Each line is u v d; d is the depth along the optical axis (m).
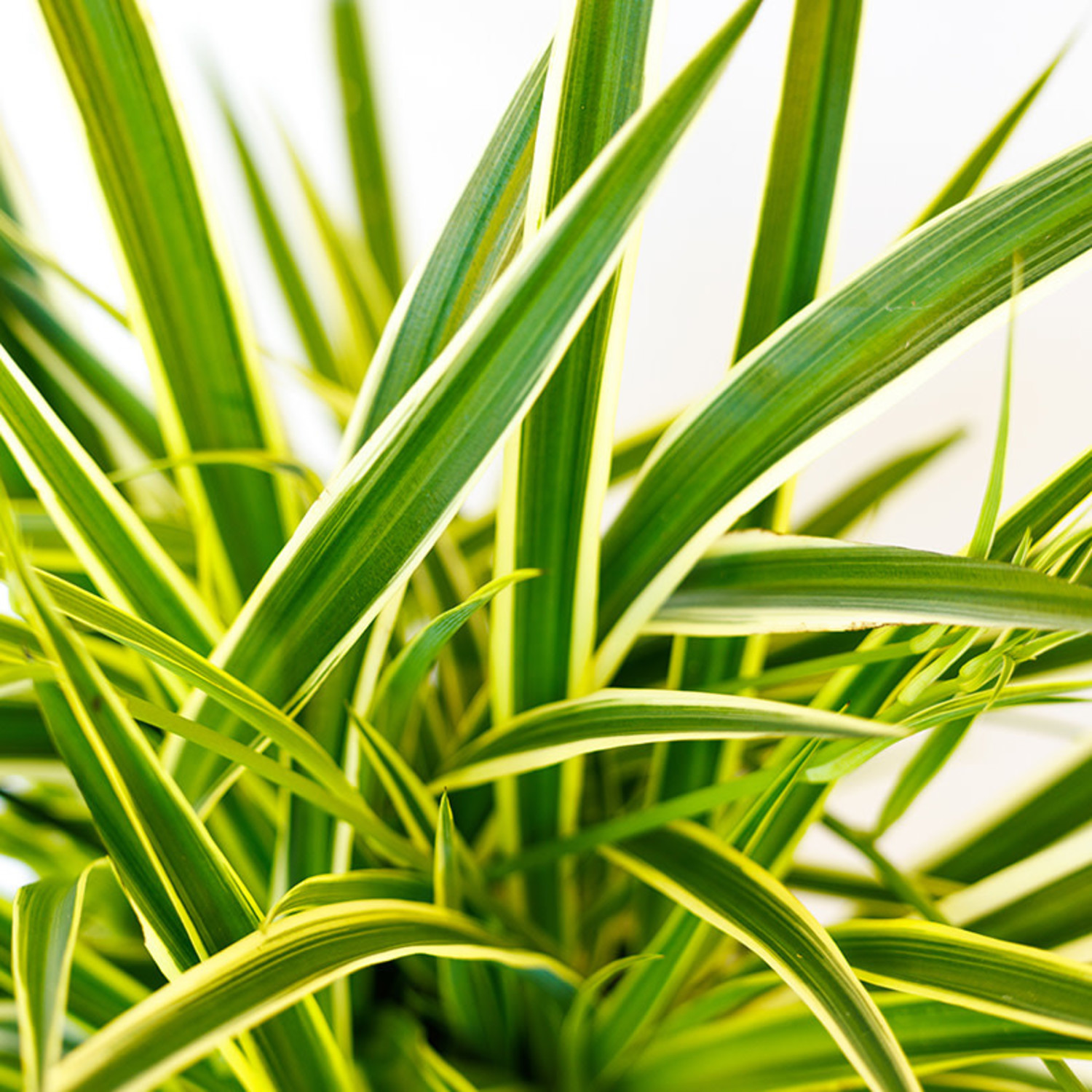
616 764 0.63
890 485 0.65
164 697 0.55
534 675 0.54
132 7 0.54
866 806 0.83
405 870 0.54
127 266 0.55
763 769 0.53
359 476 0.50
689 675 0.57
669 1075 0.57
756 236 0.55
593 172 0.48
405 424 0.50
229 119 0.66
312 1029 0.51
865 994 0.50
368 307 0.65
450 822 0.52
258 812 0.59
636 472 0.65
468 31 0.80
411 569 0.51
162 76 0.54
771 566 0.53
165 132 0.54
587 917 0.60
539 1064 0.58
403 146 0.85
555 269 0.49
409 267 0.68
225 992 0.48
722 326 0.87
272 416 0.56
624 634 0.54
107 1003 0.56
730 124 0.79
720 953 0.59
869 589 0.51
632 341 0.88
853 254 0.82
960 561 0.50
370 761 0.55
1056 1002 0.51
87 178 0.54
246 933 0.50
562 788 0.56
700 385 0.89
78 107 0.54
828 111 0.54
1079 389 0.81
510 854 0.57
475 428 0.50
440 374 0.50
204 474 0.56
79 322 0.61
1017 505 0.54
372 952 0.50
